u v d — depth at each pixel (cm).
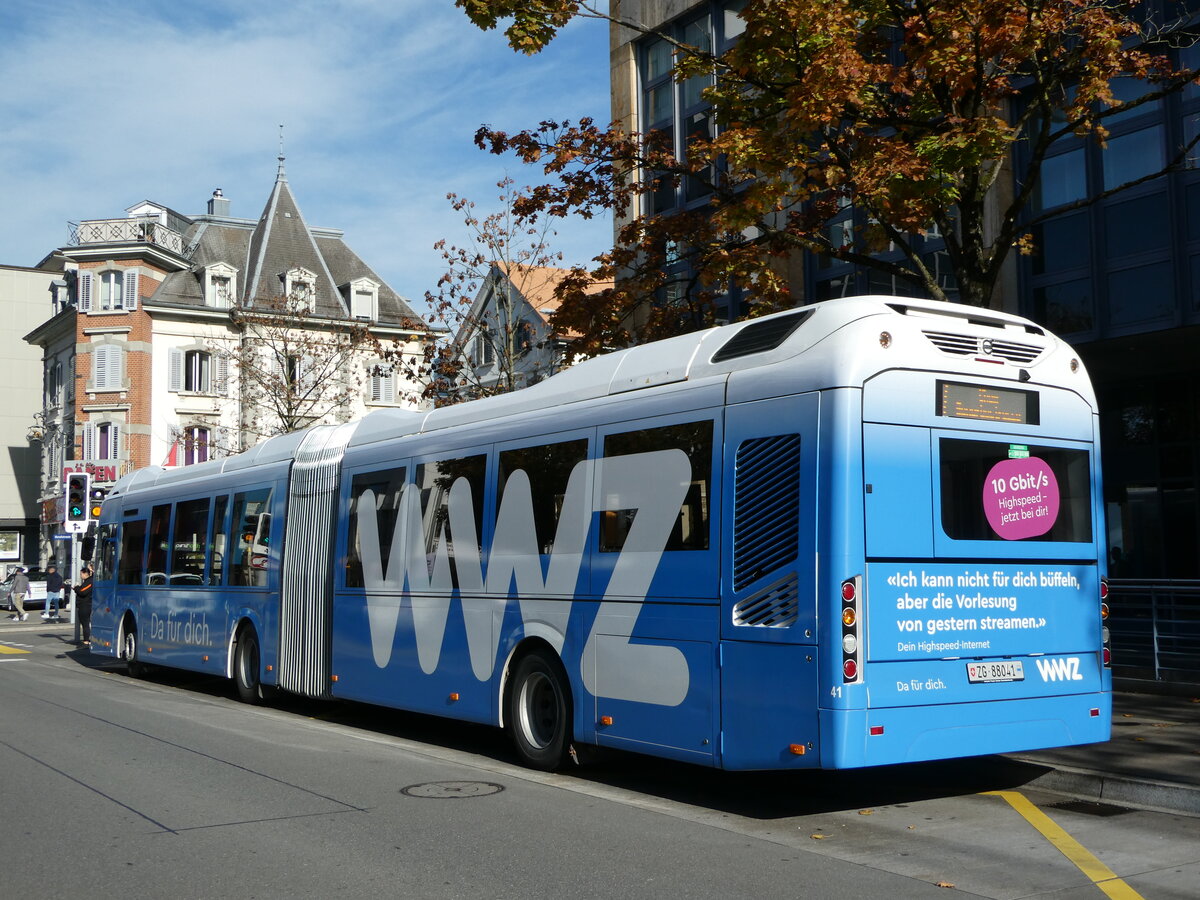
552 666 953
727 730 769
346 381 4856
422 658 1132
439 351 2500
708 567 795
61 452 5928
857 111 1177
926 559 743
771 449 761
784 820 770
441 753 1087
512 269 2695
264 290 5616
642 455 869
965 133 1076
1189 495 1759
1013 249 1681
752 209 1213
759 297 1340
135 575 1945
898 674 723
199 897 587
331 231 6159
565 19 1208
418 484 1172
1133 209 1552
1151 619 1297
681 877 619
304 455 1433
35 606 4975
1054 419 823
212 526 1667
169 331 5509
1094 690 822
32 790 874
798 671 721
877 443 732
